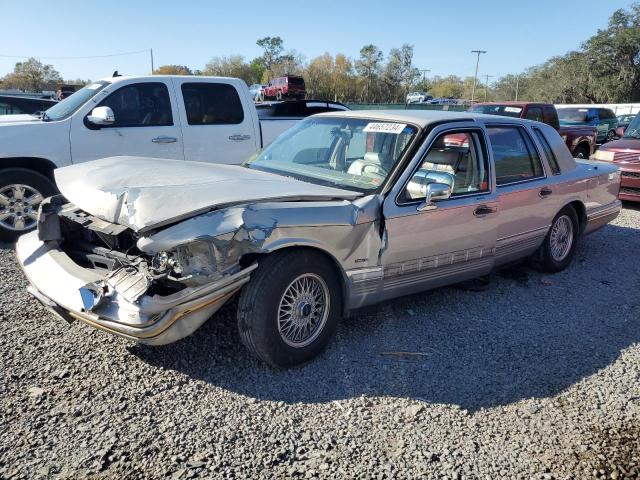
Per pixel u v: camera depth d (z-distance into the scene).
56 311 3.47
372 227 3.79
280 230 3.31
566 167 5.77
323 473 2.70
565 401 3.44
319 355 3.82
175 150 7.56
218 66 84.19
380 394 3.42
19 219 6.49
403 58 80.69
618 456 2.93
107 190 3.50
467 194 4.49
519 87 80.81
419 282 4.27
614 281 5.79
